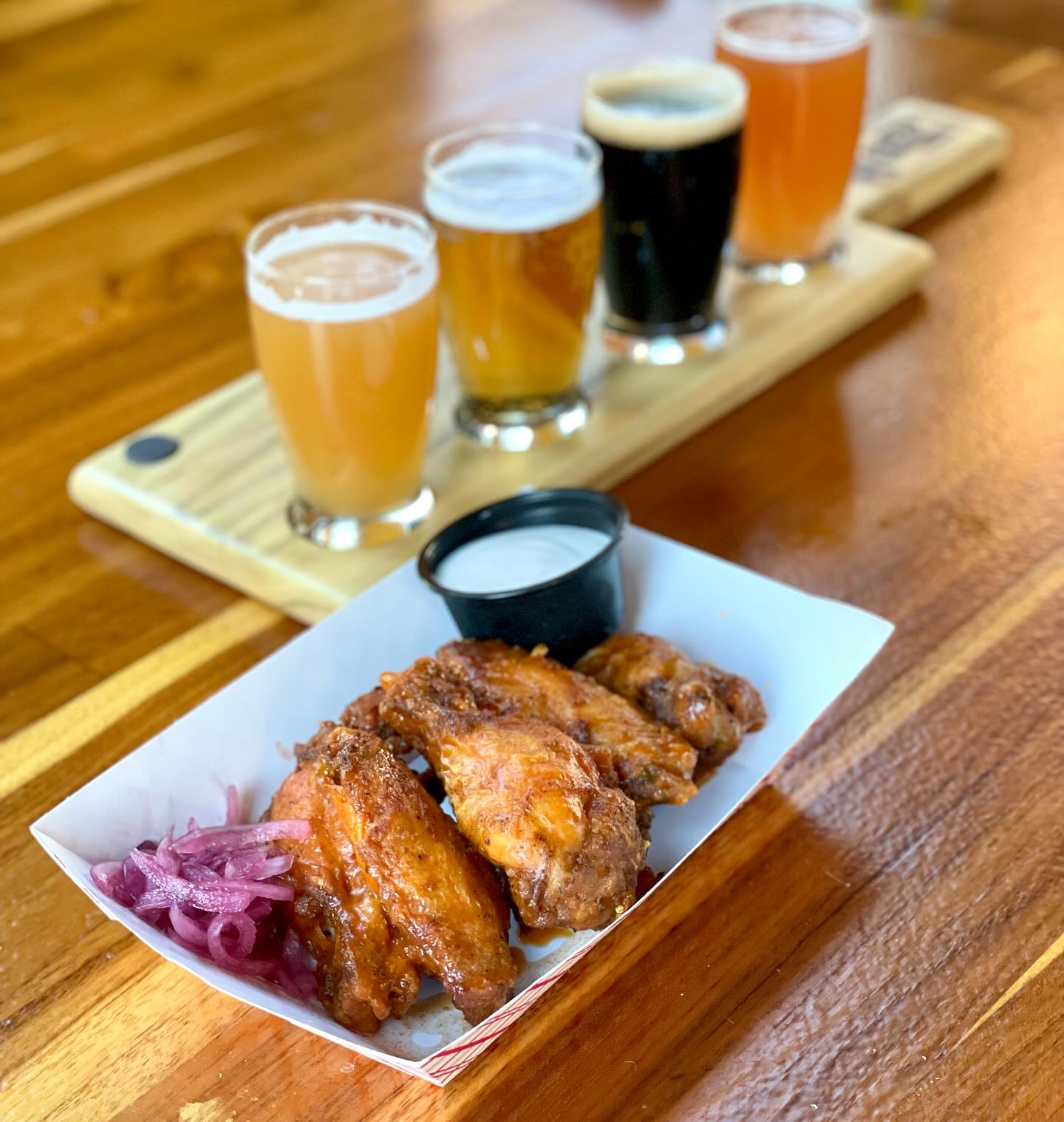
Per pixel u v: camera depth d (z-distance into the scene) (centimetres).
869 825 31
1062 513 41
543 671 32
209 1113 26
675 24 71
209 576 41
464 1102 26
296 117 64
